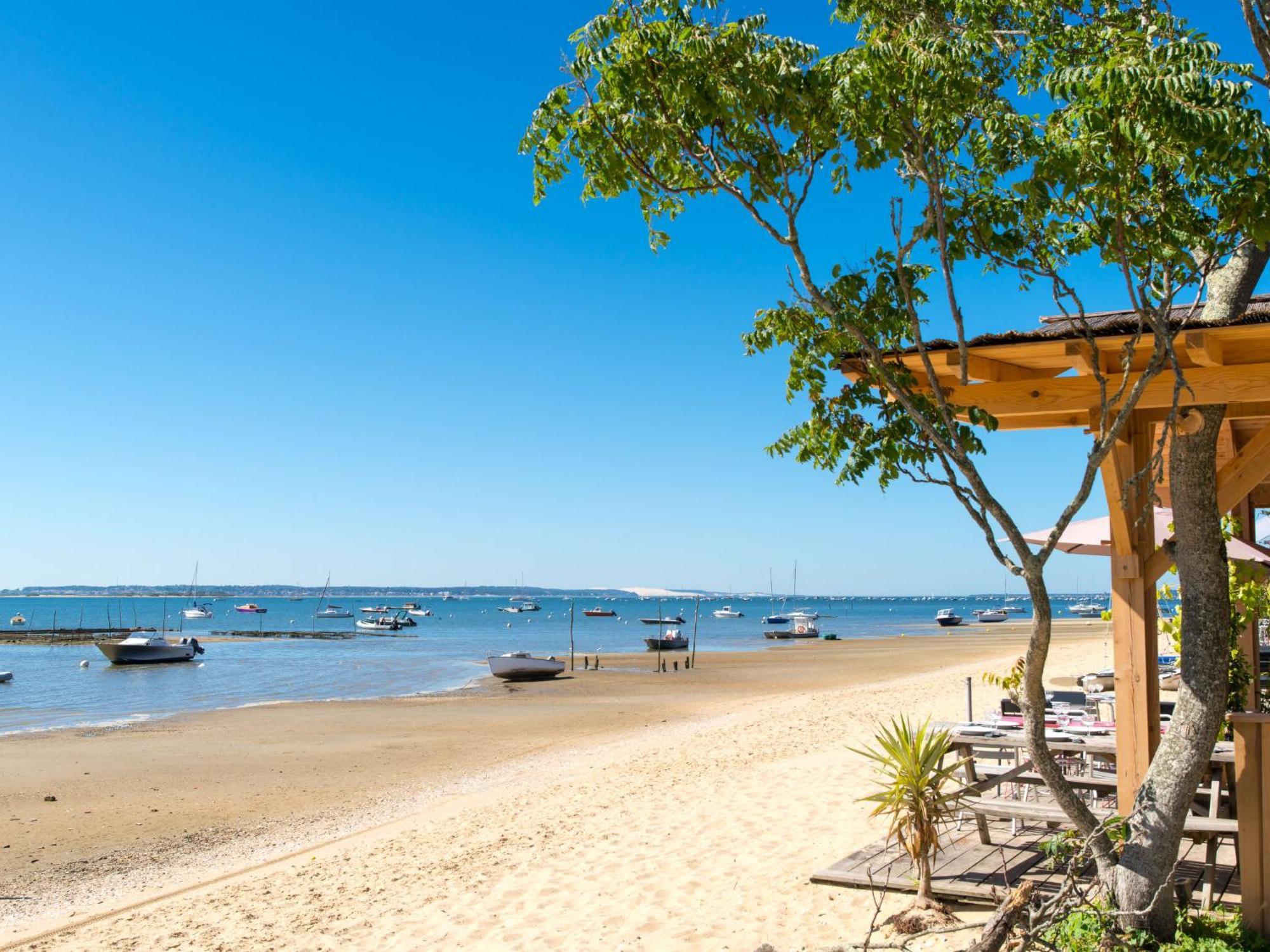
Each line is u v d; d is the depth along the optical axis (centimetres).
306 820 1353
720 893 705
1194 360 492
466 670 4816
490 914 721
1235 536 763
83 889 1016
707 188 471
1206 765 479
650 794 1164
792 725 1819
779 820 927
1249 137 374
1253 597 728
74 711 2994
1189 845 671
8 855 1182
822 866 746
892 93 427
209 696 3481
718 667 4759
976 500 461
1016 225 468
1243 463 516
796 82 420
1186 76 371
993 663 3762
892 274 484
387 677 4378
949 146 455
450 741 2183
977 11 473
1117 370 549
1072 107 409
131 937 769
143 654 5269
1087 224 457
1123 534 588
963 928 430
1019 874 638
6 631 8725
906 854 724
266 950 695
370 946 679
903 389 486
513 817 1118
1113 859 487
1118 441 577
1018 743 739
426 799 1460
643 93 430
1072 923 482
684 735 1966
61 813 1438
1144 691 579
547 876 811
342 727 2495
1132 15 489
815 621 12900
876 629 10925
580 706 2952
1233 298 513
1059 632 7788
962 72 414
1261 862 491
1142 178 432
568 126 441
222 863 1102
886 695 2355
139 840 1256
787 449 530
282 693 3581
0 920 901
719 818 963
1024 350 539
